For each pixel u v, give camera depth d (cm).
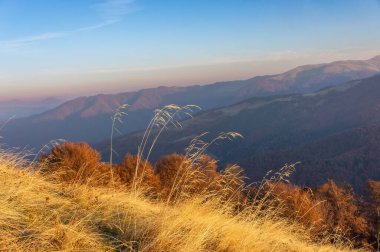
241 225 495
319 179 9794
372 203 2083
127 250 372
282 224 567
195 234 418
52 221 392
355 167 11056
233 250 437
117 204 507
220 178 526
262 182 540
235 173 537
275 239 528
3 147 595
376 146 12194
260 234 497
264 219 536
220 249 429
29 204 420
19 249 320
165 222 427
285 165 530
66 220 412
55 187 574
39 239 345
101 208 491
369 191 2158
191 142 488
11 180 487
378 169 10625
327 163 10888
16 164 585
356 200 2223
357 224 1569
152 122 455
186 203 486
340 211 1762
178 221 426
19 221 374
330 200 1934
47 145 615
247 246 453
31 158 605
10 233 344
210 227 441
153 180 860
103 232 405
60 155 928
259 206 527
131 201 518
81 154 940
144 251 369
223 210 508
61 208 451
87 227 399
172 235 396
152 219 440
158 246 379
